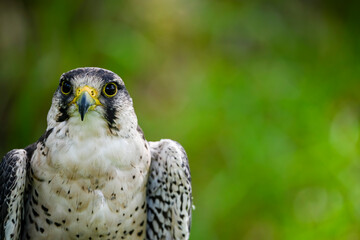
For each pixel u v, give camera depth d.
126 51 12.48
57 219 7.18
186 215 7.74
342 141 12.30
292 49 13.82
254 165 12.03
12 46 12.65
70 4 12.74
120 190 7.20
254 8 13.88
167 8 13.36
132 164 7.27
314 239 11.80
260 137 12.20
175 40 13.37
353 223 11.85
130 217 7.36
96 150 7.11
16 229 7.26
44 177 7.11
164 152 7.69
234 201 11.95
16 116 12.30
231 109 12.41
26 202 7.41
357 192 11.91
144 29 13.12
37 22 12.73
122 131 7.27
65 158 7.07
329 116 12.75
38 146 7.28
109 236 7.33
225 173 12.05
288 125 12.41
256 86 12.78
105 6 12.94
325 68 13.74
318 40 14.25
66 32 12.68
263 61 13.45
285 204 11.94
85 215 7.14
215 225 11.94
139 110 12.64
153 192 7.78
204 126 12.22
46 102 12.29
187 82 12.98
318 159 12.10
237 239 11.91
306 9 14.53
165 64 13.05
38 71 12.36
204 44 13.54
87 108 7.04
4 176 7.22
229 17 13.60
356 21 14.51
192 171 12.16
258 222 11.98
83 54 12.49
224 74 12.95
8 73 12.51
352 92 13.46
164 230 7.93
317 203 11.95
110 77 7.29
